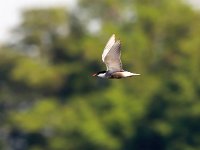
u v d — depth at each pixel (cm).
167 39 6400
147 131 5828
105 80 6234
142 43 6197
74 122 5794
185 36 6425
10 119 6091
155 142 5878
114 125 5750
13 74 6247
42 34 6431
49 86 6316
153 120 5906
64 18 6412
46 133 6044
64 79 6309
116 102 5809
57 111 5978
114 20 6481
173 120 5844
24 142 6225
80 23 6469
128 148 5834
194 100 5897
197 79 6016
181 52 6250
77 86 6272
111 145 5681
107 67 1869
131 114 5812
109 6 6406
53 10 6372
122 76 1864
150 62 6281
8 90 6412
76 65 6294
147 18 6369
